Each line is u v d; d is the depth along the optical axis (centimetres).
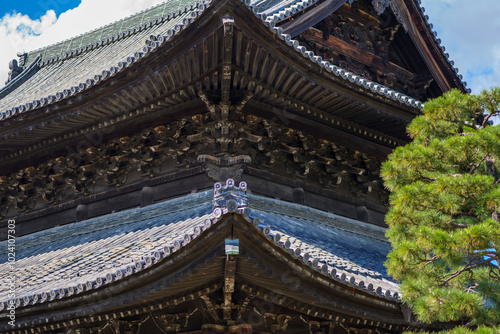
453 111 1564
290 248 1303
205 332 1435
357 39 2414
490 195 1395
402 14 2383
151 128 1994
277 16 1998
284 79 1823
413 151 1506
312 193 2119
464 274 1498
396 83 2492
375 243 2131
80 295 1409
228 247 1234
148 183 2039
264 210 1905
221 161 1859
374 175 2269
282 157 2045
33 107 1966
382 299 1499
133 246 1728
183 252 1273
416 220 1480
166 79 1792
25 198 2320
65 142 2130
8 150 2222
